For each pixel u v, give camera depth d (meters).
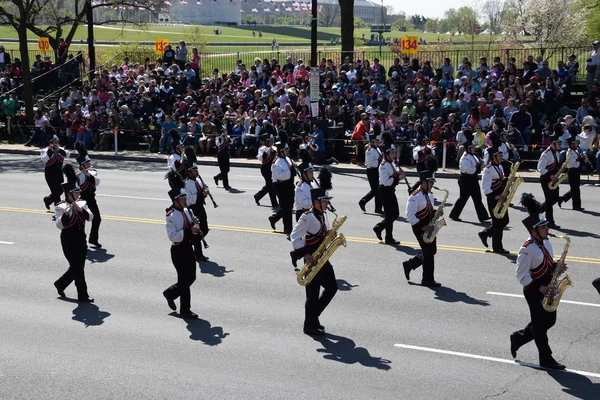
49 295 20.86
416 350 16.73
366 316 18.95
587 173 39.19
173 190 18.66
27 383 15.20
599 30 77.44
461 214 31.09
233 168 44.09
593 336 17.48
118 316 19.14
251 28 197.62
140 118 53.25
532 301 15.59
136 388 14.91
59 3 70.00
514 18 90.69
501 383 15.02
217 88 54.50
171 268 23.38
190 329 18.17
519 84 45.84
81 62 64.50
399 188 37.12
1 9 55.66
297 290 21.14
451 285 21.39
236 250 25.41
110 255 24.88
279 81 52.16
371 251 25.14
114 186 37.81
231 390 14.77
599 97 44.66
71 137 52.25
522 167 41.91
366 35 178.38
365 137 44.28
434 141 41.25
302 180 23.33
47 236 27.42
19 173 42.00
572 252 24.89
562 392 14.62
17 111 58.94
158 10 70.12
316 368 15.81
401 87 50.06
